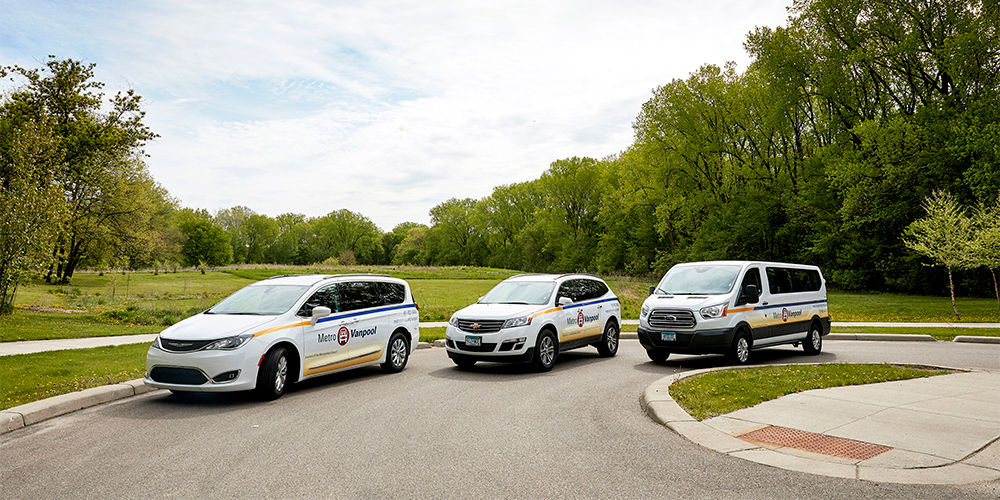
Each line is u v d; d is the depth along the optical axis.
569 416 7.25
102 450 5.82
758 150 46.72
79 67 27.47
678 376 9.28
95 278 52.66
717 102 45.22
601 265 63.41
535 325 11.09
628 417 7.12
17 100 26.03
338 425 6.85
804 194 41.31
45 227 20.73
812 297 13.84
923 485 4.50
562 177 77.75
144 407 8.00
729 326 11.39
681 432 6.12
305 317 9.36
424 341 16.41
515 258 96.56
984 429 5.98
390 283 11.63
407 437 6.26
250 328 8.48
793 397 7.66
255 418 7.28
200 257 98.12
